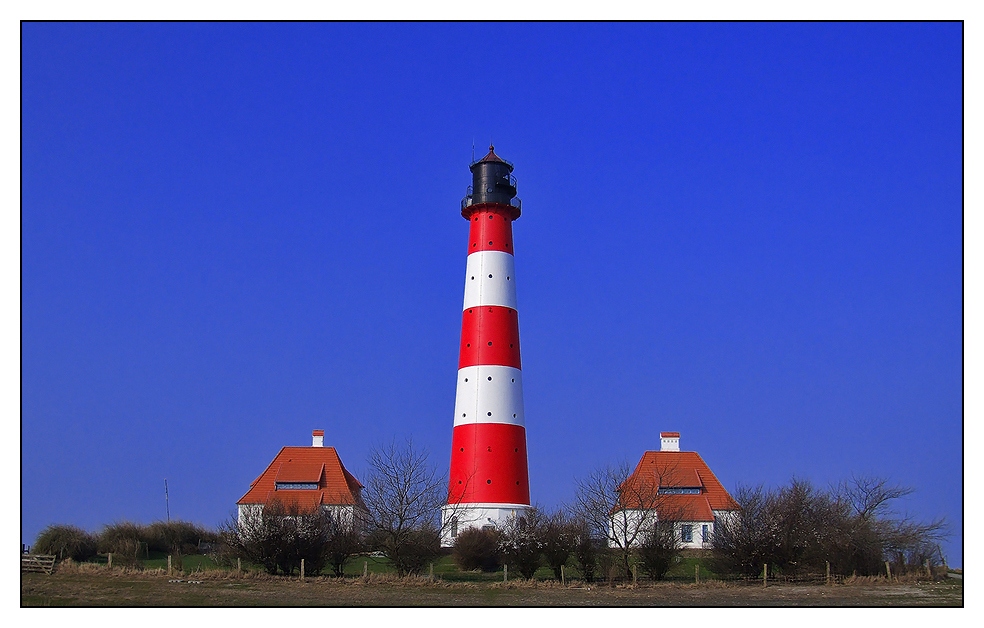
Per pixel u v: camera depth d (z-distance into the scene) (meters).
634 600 51.91
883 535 67.81
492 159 88.94
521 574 61.00
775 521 63.72
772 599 52.81
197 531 83.56
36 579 55.16
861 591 56.47
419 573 63.00
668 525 63.88
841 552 64.25
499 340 84.75
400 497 63.41
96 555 71.69
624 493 68.62
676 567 66.12
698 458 97.44
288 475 94.06
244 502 91.75
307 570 61.31
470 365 84.75
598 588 56.62
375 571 65.19
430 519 66.31
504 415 83.38
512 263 87.75
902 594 55.25
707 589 56.81
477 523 80.62
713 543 66.38
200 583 55.75
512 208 88.56
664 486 92.88
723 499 92.69
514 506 81.75
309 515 64.12
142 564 69.19
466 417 83.88
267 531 61.84
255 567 65.25
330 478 94.31
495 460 82.31
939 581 62.09
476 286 86.31
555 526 62.72
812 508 71.25
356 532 63.38
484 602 50.47
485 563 67.38
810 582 61.22
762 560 61.78
